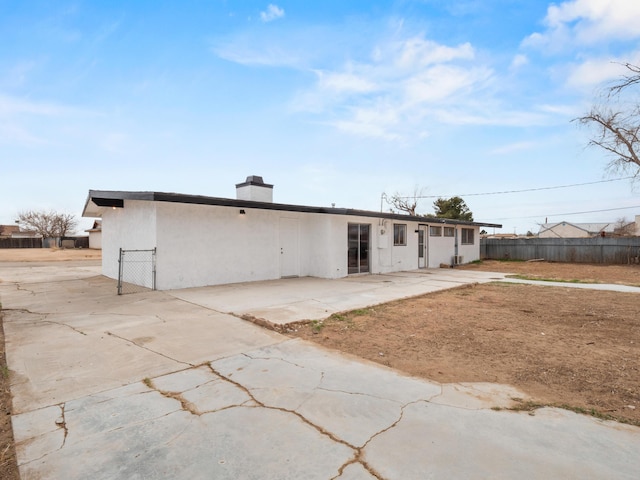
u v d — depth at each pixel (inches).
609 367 144.8
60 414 103.3
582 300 300.4
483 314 245.6
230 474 76.2
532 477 74.8
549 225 2202.3
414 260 602.2
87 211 497.0
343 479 74.1
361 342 181.0
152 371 137.9
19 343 172.6
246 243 413.4
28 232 2150.6
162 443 88.4
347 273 475.8
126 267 403.9
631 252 686.5
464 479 74.1
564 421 100.0
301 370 140.2
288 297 302.5
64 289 350.0
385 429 95.2
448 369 143.8
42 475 76.0
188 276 361.7
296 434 92.7
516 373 139.3
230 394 117.5
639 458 81.7
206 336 187.3
